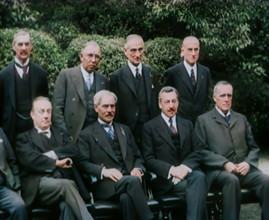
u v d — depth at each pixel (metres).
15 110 4.34
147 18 8.00
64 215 3.73
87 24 8.12
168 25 7.98
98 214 3.89
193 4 7.29
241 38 7.59
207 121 4.52
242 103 8.09
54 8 8.16
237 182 4.09
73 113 4.46
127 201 3.81
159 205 4.07
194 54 4.86
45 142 4.10
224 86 4.46
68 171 4.07
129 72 4.71
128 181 3.86
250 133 4.54
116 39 6.88
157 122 4.42
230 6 7.45
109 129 4.30
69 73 4.54
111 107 4.24
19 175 4.02
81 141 4.20
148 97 4.73
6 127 4.35
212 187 4.32
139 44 4.66
